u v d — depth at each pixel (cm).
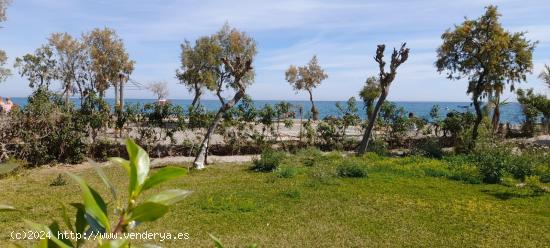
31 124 1409
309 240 695
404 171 1358
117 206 92
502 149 1411
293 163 1449
